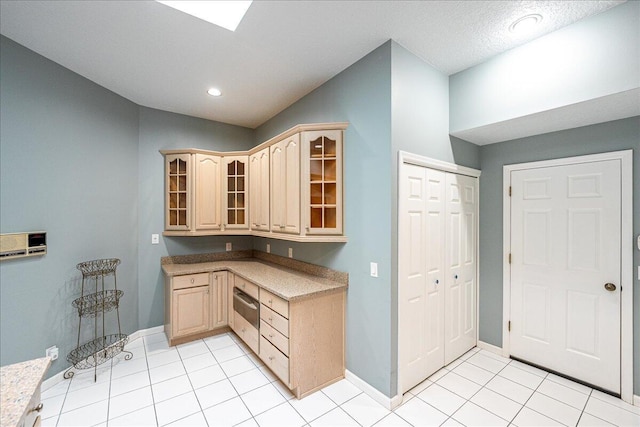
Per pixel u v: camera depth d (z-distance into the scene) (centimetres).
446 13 177
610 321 218
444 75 251
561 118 214
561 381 235
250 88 281
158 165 332
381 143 209
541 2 166
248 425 185
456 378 239
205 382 232
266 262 352
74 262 250
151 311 328
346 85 242
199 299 309
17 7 171
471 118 239
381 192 209
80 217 256
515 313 271
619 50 168
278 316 222
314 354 220
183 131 350
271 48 215
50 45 212
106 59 231
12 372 100
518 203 270
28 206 217
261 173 310
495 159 287
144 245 323
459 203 274
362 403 207
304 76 257
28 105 217
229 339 316
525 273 265
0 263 201
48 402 206
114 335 286
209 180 335
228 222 343
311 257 281
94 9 174
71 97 248
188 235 327
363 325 222
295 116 312
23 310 213
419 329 230
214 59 231
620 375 212
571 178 238
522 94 209
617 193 216
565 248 241
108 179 283
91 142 266
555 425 185
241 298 289
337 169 239
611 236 219
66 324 243
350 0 166
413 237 223
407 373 219
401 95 210
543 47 199
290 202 256
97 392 219
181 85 275
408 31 195
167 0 168
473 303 293
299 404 205
